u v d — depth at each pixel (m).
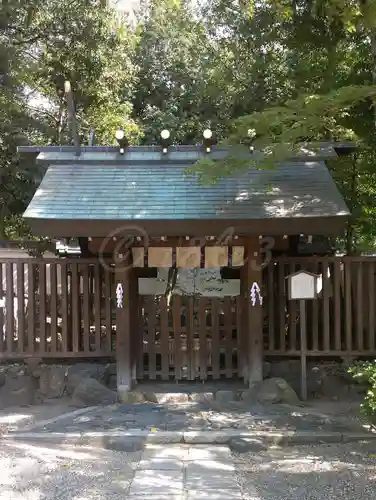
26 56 12.58
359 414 6.77
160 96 18.05
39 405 7.61
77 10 11.84
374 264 8.20
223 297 8.08
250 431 6.18
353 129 9.05
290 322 8.23
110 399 7.48
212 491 4.68
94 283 8.28
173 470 5.20
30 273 8.23
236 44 12.38
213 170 6.48
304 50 10.00
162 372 8.05
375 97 6.20
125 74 13.40
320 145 7.92
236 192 7.27
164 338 8.04
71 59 12.23
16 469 5.16
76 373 7.95
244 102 12.59
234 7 11.71
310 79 10.30
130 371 7.71
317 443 6.04
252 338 7.68
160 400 7.42
